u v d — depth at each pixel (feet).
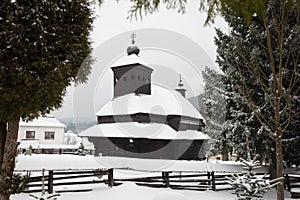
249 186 19.56
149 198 27.12
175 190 30.53
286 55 27.73
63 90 14.78
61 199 26.02
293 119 29.66
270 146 29.76
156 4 5.73
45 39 13.04
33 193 27.14
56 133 99.19
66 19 14.16
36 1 13.14
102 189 30.22
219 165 32.40
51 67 13.07
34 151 67.87
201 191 30.89
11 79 12.42
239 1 5.47
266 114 29.22
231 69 29.84
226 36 32.91
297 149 29.81
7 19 12.58
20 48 12.57
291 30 27.22
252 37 29.60
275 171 31.58
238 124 30.27
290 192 31.01
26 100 12.87
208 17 5.79
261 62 29.25
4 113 13.16
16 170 25.95
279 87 22.79
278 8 24.32
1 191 14.46
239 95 28.96
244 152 30.83
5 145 14.94
